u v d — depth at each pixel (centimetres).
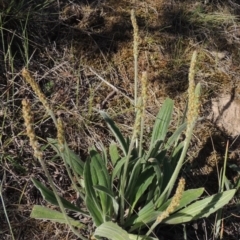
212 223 45
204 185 48
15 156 47
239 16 64
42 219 43
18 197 45
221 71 57
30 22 56
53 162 47
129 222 41
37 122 49
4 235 42
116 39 58
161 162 42
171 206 30
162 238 43
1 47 54
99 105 52
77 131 50
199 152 50
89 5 60
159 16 61
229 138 53
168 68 56
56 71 54
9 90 51
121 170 41
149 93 54
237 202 47
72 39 57
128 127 51
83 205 44
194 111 31
